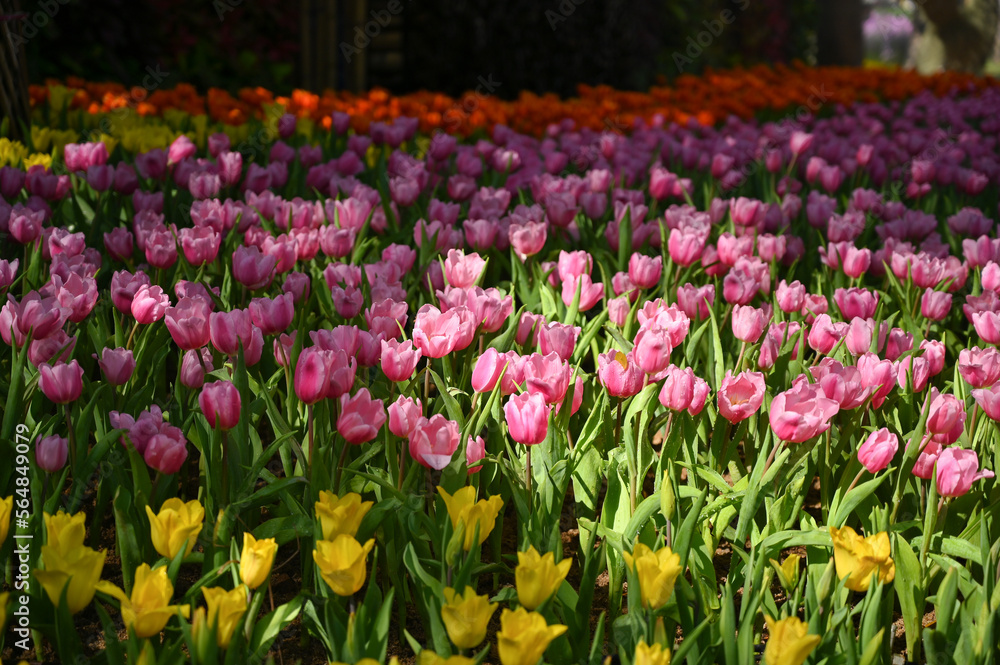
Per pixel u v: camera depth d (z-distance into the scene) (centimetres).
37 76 757
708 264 298
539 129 654
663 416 211
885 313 290
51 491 180
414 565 151
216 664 128
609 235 315
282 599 185
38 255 248
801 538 168
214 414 159
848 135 705
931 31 2564
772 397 208
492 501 149
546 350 196
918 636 169
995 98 948
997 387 173
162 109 613
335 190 366
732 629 143
